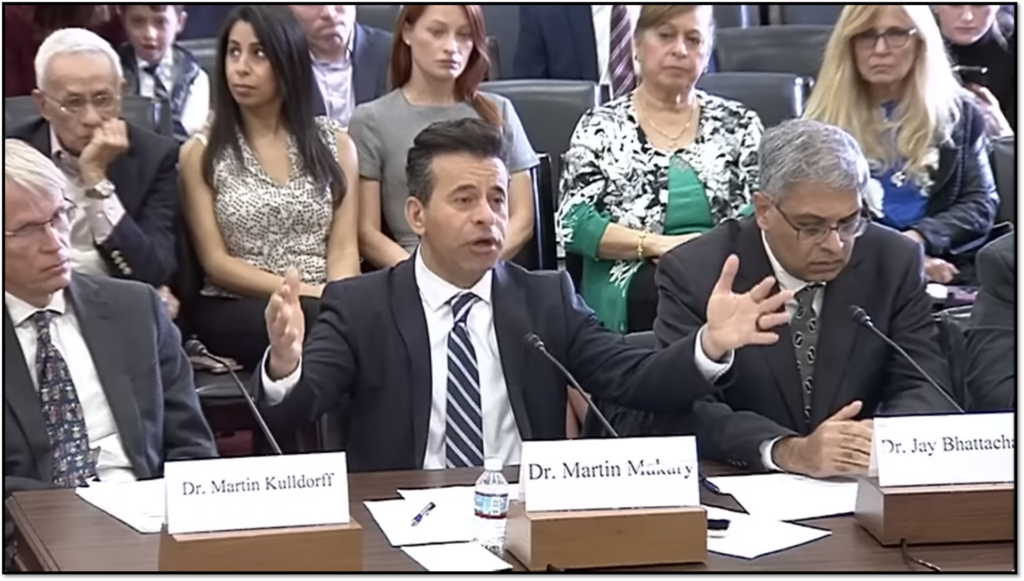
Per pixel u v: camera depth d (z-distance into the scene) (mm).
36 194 8492
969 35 15938
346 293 8969
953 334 9688
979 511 6910
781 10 19219
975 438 7094
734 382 9055
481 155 8812
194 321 12781
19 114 12641
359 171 13391
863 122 13938
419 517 7215
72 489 7961
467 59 13445
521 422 8898
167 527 6285
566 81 14758
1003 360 9445
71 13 15055
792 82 14945
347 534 6367
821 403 9062
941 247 13812
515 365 8969
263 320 12508
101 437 8805
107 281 9141
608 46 16984
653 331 9461
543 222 13320
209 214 12875
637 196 13484
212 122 12953
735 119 13797
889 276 9367
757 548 6781
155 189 12797
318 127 13172
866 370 9148
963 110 14086
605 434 9281
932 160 13938
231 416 12102
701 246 9422
